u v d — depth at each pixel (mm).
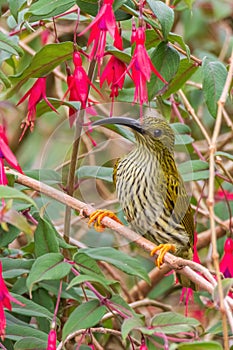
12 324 8578
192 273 7934
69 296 9359
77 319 7699
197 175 10328
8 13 10820
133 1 8555
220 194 12938
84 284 9492
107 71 8961
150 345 7914
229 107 14125
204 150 13867
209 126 14398
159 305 11695
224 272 9977
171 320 7434
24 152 13273
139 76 8102
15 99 11594
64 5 8812
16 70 12531
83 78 8656
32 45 13859
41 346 8273
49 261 7953
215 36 14961
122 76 8148
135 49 8109
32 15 8867
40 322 9438
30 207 9547
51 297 10039
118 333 8859
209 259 12914
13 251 10398
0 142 7586
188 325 7383
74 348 9008
